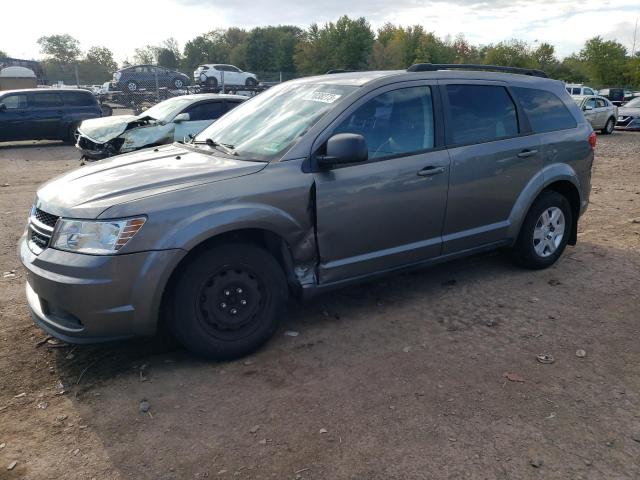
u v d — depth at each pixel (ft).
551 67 211.82
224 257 10.92
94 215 10.04
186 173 11.30
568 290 15.24
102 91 91.97
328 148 11.30
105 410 9.89
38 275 10.31
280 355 11.73
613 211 25.22
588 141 17.12
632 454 8.55
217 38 304.30
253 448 8.80
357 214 12.36
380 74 13.66
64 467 8.45
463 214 14.34
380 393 10.23
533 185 15.65
